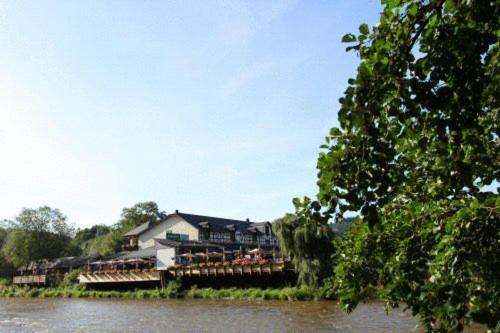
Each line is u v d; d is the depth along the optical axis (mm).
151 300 33938
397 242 3863
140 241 57156
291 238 29641
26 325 22625
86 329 20812
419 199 3865
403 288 3633
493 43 2383
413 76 2350
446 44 2322
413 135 2598
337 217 2791
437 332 3287
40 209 61375
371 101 2338
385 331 15875
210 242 50969
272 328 18250
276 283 32656
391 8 2416
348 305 4012
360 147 2402
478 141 2652
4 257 61281
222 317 22344
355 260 3990
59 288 45625
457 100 2369
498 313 2801
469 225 3008
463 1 2277
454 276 3016
